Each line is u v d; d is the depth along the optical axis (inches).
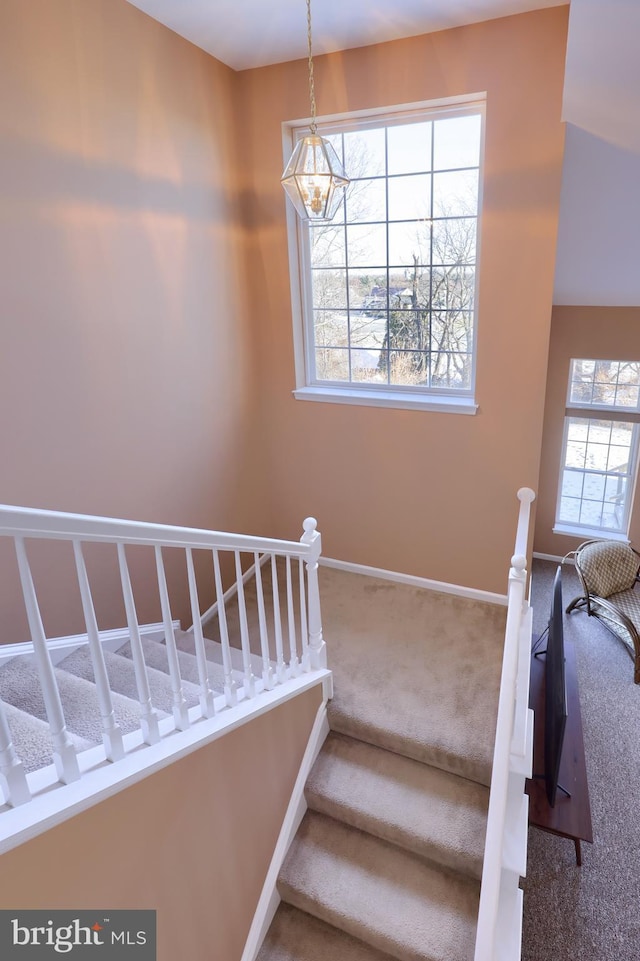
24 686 82.3
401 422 153.1
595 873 119.5
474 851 101.8
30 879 55.5
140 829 70.3
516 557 111.8
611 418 216.2
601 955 105.4
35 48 89.4
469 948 94.2
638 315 198.7
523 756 89.6
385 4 108.4
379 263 149.0
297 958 101.9
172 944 79.4
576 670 163.3
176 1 105.3
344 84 131.5
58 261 98.2
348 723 122.6
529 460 142.6
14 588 95.7
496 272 131.3
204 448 144.3
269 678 99.3
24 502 98.0
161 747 70.1
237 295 150.6
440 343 149.1
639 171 128.0
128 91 108.2
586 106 102.6
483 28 116.6
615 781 139.9
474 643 142.8
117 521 60.2
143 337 119.6
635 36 66.9
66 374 102.6
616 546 196.7
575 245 168.6
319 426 164.1
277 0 105.7
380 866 108.0
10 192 88.7
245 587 167.3
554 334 212.5
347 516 170.2
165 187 120.7
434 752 114.9
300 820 116.4
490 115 121.3
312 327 161.9
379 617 153.7
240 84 139.9
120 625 119.6
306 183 77.5
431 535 160.2
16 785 53.3
